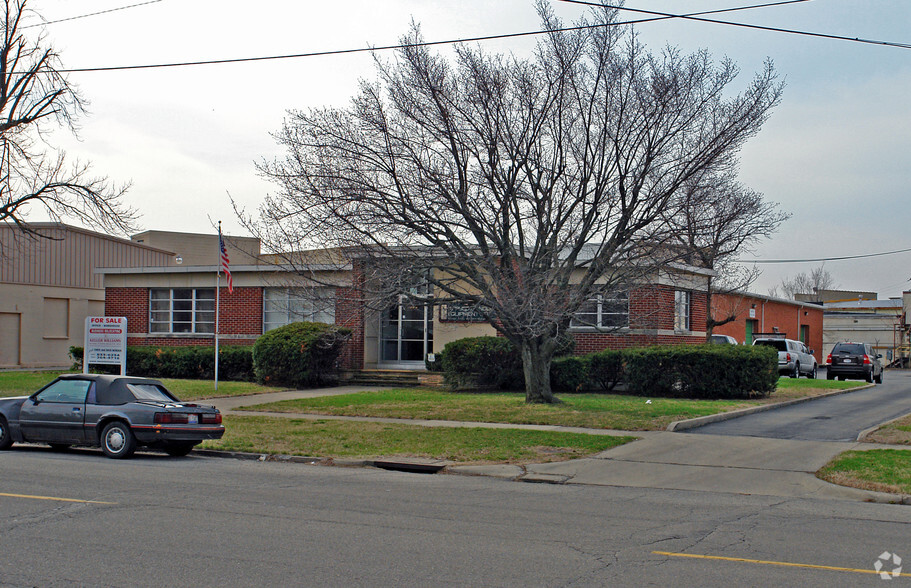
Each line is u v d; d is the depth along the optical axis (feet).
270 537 26.20
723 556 24.86
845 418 60.64
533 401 67.15
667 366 73.87
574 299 59.88
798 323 170.81
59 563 22.62
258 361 86.84
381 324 96.37
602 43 59.47
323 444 49.06
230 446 48.55
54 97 83.56
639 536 27.53
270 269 97.60
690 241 66.08
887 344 207.10
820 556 25.02
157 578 21.30
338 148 57.93
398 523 28.91
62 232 125.49
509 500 34.45
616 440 49.75
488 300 57.88
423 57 58.59
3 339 117.60
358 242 57.52
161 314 104.63
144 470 40.78
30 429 46.68
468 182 59.98
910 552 25.70
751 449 47.32
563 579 21.90
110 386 46.24
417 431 53.42
